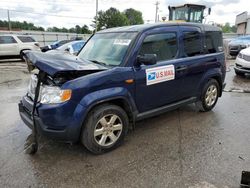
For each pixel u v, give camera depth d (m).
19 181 3.03
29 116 3.67
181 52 4.54
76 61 3.60
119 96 3.60
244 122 4.79
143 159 3.48
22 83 8.72
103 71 3.52
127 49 3.88
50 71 3.13
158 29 4.23
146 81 3.93
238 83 8.41
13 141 4.05
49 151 3.72
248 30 45.00
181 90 4.59
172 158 3.49
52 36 38.25
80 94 3.28
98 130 3.54
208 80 5.17
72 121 3.27
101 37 4.64
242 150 3.68
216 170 3.18
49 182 3.01
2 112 5.46
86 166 3.33
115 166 3.33
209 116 5.13
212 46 5.25
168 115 5.19
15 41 15.85
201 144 3.89
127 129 3.86
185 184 2.92
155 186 2.90
